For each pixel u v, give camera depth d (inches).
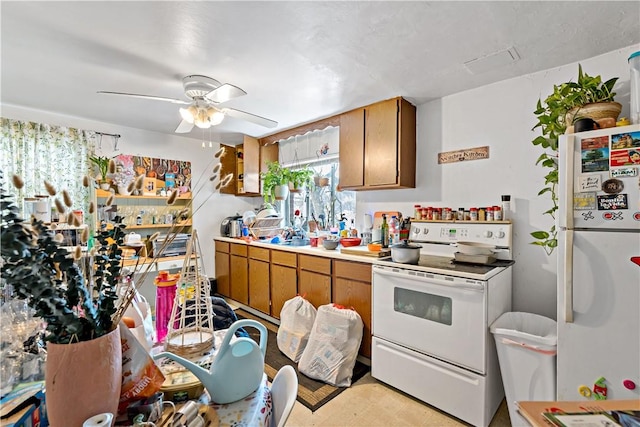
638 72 54.0
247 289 138.3
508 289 78.1
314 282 105.8
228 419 32.2
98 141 122.4
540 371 58.7
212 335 47.1
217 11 54.3
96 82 84.7
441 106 96.8
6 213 23.0
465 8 53.7
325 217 135.4
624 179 47.1
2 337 31.6
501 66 75.9
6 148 100.4
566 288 51.4
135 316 41.9
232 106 104.3
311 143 139.3
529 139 80.3
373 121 101.8
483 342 64.0
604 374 48.9
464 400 66.4
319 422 67.1
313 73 79.4
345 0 51.5
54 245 25.4
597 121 53.2
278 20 57.1
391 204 109.7
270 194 142.7
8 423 27.3
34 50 67.6
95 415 26.3
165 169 142.1
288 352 95.3
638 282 46.1
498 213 82.4
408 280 75.4
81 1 51.3
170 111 110.2
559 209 53.8
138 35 61.9
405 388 75.8
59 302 25.6
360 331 87.1
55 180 109.3
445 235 90.1
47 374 26.0
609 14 55.1
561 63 74.1
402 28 59.6
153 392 32.7
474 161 89.9
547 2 52.1
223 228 159.6
